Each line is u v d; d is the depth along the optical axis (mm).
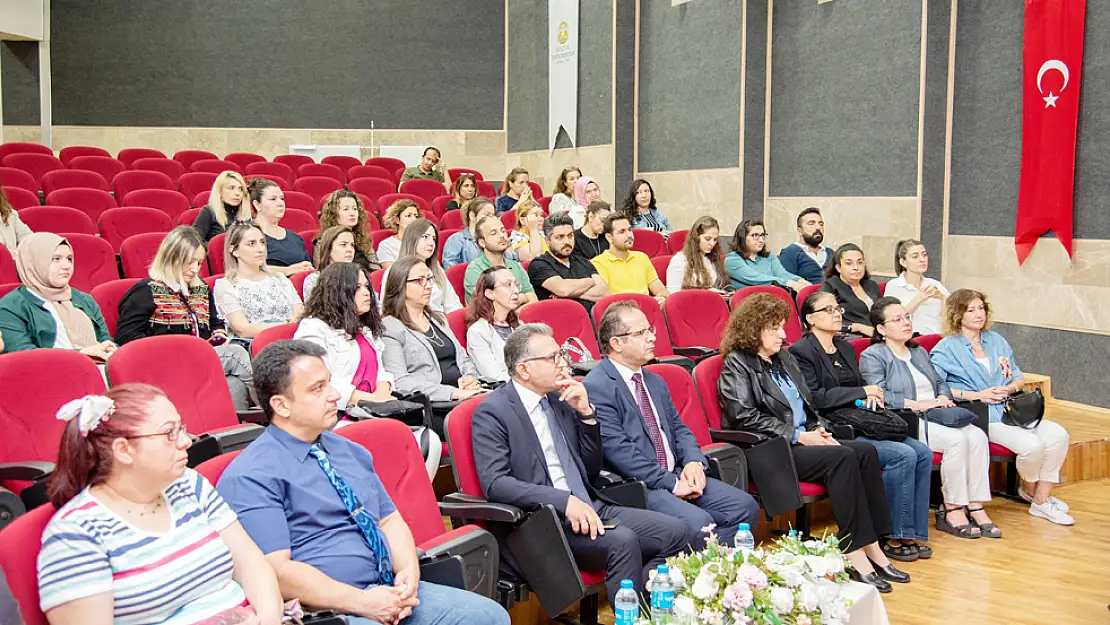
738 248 6184
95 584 1793
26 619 1760
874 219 7035
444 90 11492
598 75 9336
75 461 1861
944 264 6691
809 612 2354
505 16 11516
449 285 4785
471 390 3863
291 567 2186
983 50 6402
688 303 5082
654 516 3053
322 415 2307
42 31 10094
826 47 7387
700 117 8328
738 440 3787
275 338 3705
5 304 3594
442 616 2270
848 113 7223
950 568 3814
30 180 7359
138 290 4027
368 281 3662
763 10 7805
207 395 3270
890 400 4375
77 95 10773
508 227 7363
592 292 5426
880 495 3801
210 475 2299
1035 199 6051
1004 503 4684
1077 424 5441
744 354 3891
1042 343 6129
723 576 2359
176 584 1906
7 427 2715
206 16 10930
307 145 11164
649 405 3527
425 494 2688
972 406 4414
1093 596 3535
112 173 8469
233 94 11055
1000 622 3295
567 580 2707
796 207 7707
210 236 5695
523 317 4480
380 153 11070
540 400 3117
